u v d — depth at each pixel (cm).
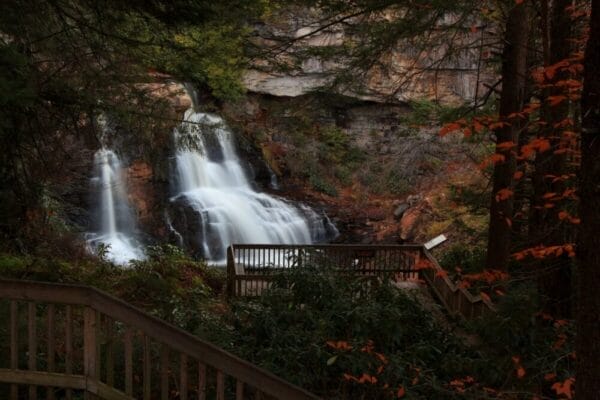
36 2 657
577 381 329
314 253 1087
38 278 845
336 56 897
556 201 682
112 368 427
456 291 1027
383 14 841
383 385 557
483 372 597
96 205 1769
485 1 842
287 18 1025
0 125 573
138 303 876
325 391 566
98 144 962
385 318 652
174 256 1387
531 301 644
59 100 760
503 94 860
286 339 617
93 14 763
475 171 1716
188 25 752
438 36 898
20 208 877
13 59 513
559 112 670
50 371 431
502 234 879
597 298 317
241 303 759
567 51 661
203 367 414
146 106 852
